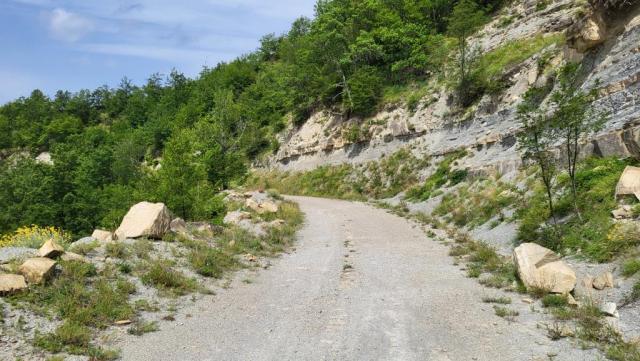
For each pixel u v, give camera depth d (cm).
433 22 4828
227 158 3547
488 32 3606
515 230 1481
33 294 820
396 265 1330
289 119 5731
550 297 905
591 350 677
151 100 11075
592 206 1258
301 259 1462
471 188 2212
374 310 920
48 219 3441
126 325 811
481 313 885
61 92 13262
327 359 682
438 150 3080
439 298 994
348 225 2197
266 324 848
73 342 716
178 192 1784
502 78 2809
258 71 8981
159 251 1225
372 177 3644
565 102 1278
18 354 659
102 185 5266
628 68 1617
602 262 1014
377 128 3966
